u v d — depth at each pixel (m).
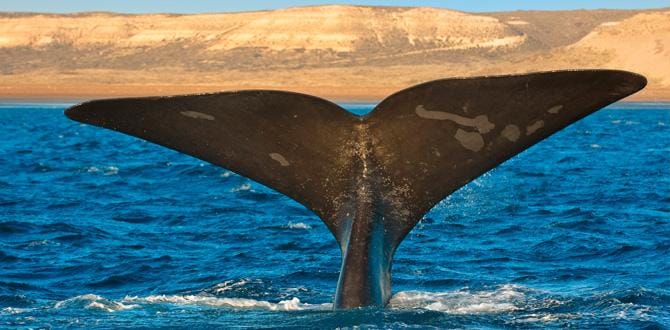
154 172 110.50
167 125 32.47
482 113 31.50
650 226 66.44
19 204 80.88
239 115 32.50
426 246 58.12
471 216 71.06
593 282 46.75
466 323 35.59
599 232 63.66
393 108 32.31
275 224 68.75
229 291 44.72
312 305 39.94
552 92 30.53
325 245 59.53
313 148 33.34
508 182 98.00
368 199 33.81
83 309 39.31
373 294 34.03
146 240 62.19
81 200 83.94
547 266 51.62
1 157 133.25
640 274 49.03
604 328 35.94
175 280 48.88
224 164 33.47
